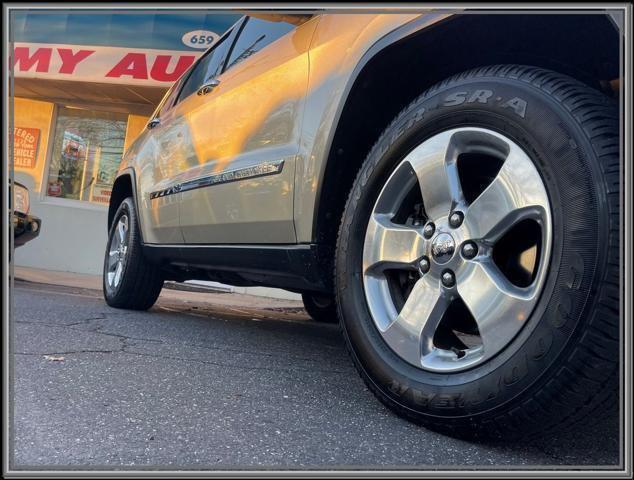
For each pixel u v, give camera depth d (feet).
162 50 25.62
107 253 14.06
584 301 4.14
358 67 6.16
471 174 5.46
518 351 4.47
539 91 4.72
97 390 6.05
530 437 4.66
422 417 5.13
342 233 6.20
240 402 5.91
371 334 5.71
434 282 5.25
